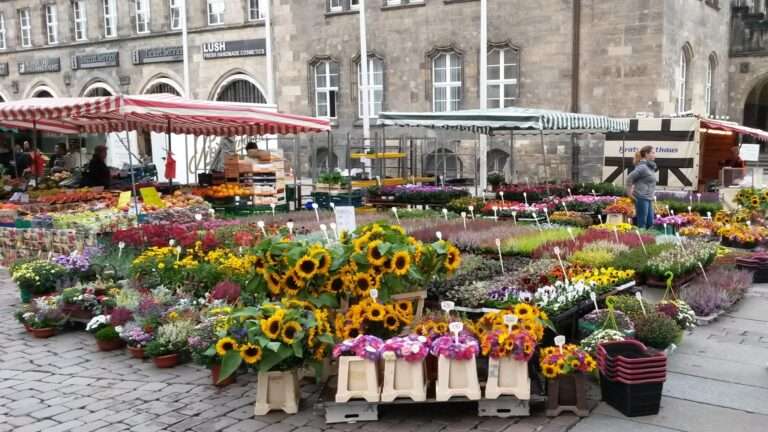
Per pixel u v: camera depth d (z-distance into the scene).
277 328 5.02
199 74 29.34
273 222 11.67
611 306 5.92
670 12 20.45
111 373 6.34
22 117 12.49
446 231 10.40
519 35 22.06
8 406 5.56
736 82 26.95
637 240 9.87
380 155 17.69
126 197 12.28
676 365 6.28
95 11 32.25
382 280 5.71
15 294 9.62
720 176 18.50
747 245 11.58
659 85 20.19
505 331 5.10
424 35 23.97
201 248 8.70
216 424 5.16
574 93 21.33
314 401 5.58
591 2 20.89
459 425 5.04
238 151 22.44
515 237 9.77
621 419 5.08
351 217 8.58
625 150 18.61
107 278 8.45
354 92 25.75
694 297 7.93
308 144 27.00
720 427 4.93
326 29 26.02
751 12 27.08
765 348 6.78
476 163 20.31
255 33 27.67
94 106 11.16
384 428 5.02
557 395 5.13
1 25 36.53
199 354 5.90
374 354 5.07
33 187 16.28
